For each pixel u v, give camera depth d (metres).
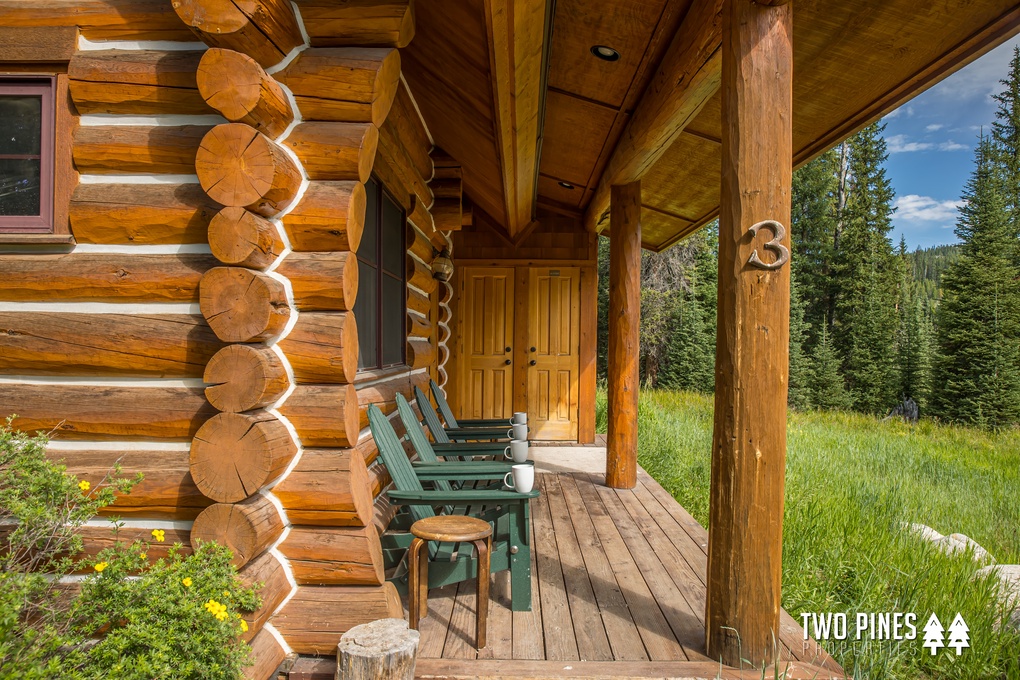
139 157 2.19
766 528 2.28
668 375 19.33
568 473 6.11
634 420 5.44
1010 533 5.49
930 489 6.91
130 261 2.19
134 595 1.80
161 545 2.15
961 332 15.87
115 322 2.19
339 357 2.21
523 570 2.80
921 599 3.46
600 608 2.84
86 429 2.20
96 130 2.22
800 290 21.50
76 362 2.19
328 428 2.23
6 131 2.27
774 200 2.23
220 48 2.06
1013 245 15.98
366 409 3.05
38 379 2.24
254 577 2.05
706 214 6.40
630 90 3.98
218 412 2.15
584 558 3.55
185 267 2.18
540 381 7.96
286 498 2.23
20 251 2.23
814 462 7.77
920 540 4.60
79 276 2.17
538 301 7.96
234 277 2.06
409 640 2.01
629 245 5.38
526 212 6.62
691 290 19.27
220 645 1.78
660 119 3.68
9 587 1.70
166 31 2.22
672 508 4.73
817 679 2.21
